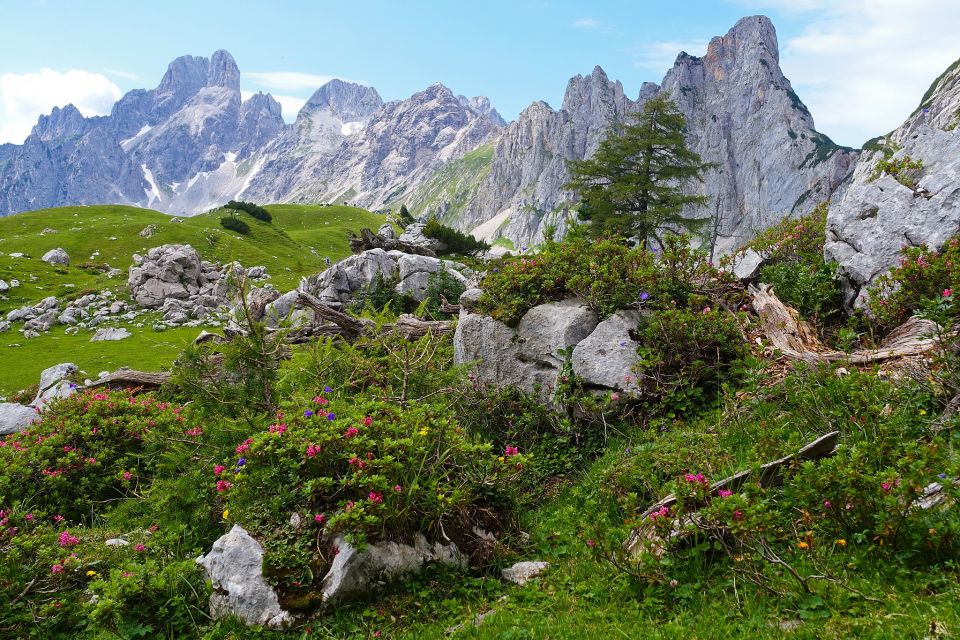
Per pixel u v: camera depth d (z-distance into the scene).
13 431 14.57
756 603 4.41
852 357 8.05
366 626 5.27
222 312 10.82
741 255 13.87
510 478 7.42
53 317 47.41
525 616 5.01
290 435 6.47
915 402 6.34
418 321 15.48
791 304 10.79
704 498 5.13
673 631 4.25
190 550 7.19
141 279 51.03
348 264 31.17
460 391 9.96
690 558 5.06
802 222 14.33
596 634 4.46
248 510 6.38
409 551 5.92
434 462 6.72
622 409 9.10
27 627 6.03
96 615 5.45
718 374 8.66
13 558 6.61
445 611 5.42
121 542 7.55
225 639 5.30
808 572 4.53
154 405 11.66
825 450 5.43
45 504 9.16
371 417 6.82
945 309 7.05
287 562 5.71
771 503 5.26
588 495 7.31
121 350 38.88
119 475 9.69
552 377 10.02
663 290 10.31
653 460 7.06
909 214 10.23
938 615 3.69
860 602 4.08
